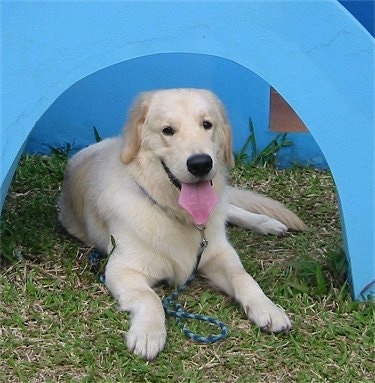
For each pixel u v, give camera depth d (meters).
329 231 2.68
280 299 2.36
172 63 2.96
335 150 2.31
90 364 2.15
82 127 3.03
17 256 2.45
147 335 2.17
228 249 2.43
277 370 2.16
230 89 2.99
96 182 2.49
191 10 2.26
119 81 2.99
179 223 2.37
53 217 2.69
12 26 2.26
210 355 2.19
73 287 2.38
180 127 2.27
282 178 2.96
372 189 2.32
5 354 2.17
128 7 2.26
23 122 2.30
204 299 2.34
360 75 2.28
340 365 2.18
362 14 3.03
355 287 2.36
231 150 2.41
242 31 2.27
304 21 2.26
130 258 2.37
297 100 2.30
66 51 2.28
